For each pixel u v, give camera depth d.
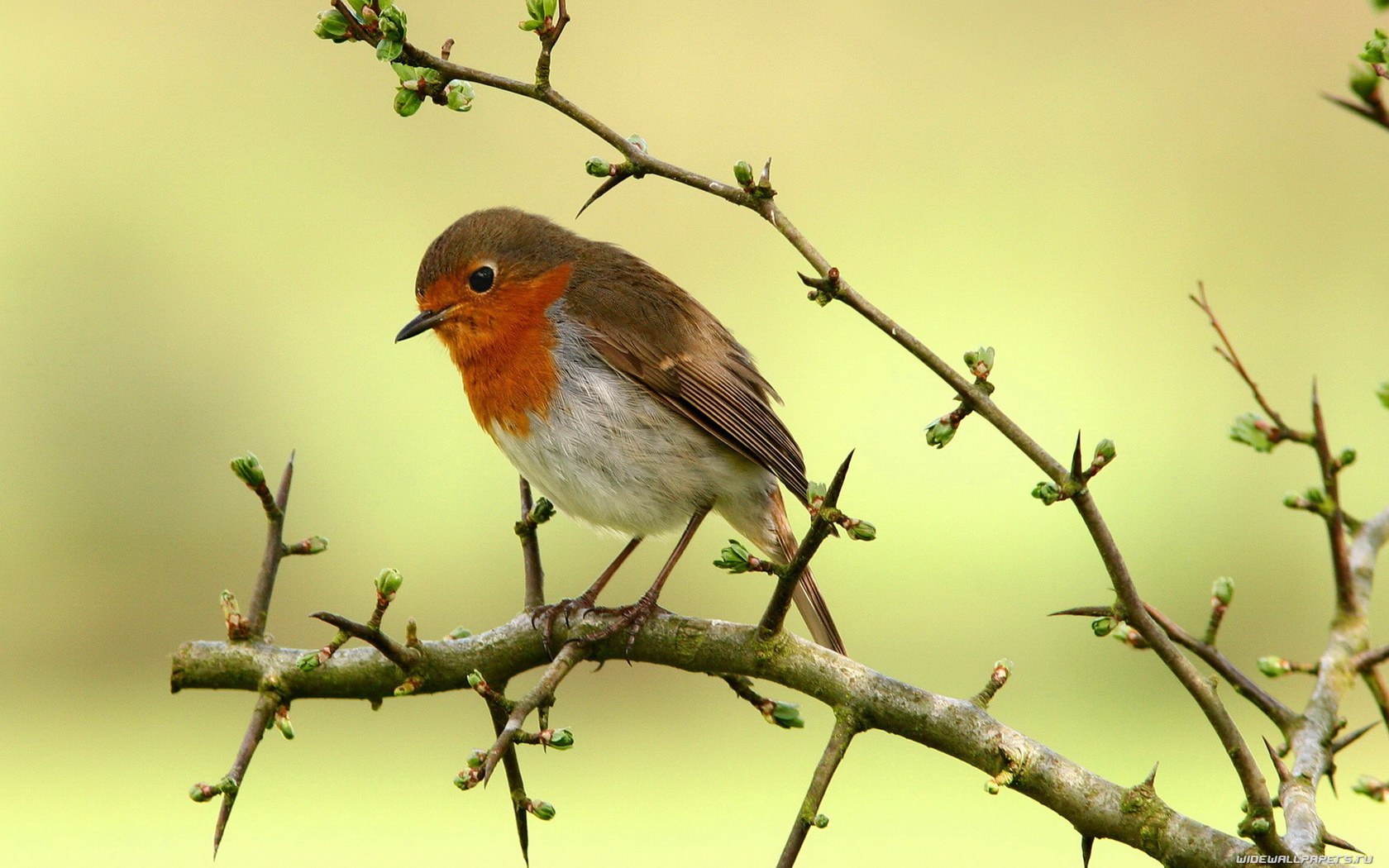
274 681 4.91
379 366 15.13
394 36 4.54
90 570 13.45
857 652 12.43
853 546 13.55
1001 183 17.16
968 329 15.58
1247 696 4.29
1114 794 4.50
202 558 13.75
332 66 18.02
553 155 17.00
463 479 14.20
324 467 14.25
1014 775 4.60
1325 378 15.20
